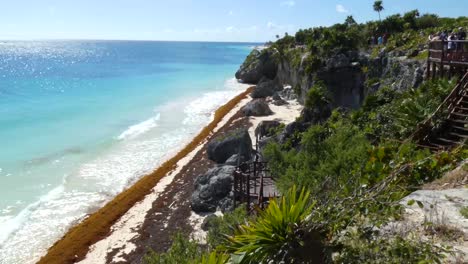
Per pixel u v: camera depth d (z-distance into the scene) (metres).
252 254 7.36
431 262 6.54
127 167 35.22
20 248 22.34
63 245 22.66
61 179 31.98
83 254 22.30
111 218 26.03
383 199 8.31
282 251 7.41
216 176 28.58
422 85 23.00
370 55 41.09
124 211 27.25
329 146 22.47
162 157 37.97
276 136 37.34
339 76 42.91
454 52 22.11
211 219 23.75
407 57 33.53
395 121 21.95
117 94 73.38
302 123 36.97
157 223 25.69
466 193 10.05
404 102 22.73
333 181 12.73
